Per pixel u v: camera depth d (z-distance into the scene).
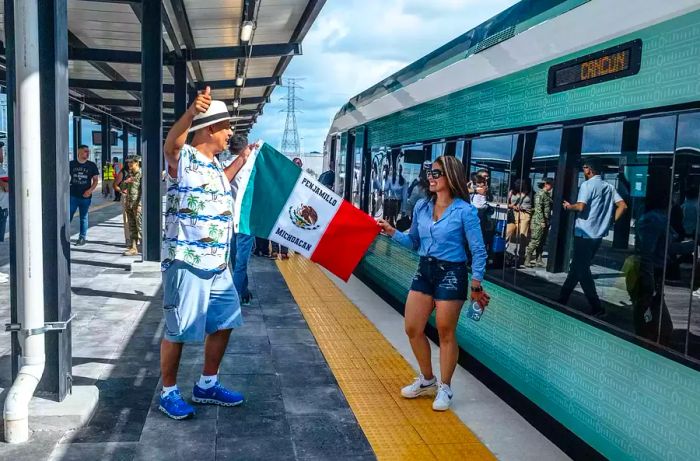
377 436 3.95
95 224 15.92
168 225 3.93
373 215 8.71
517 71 4.52
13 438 3.66
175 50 12.50
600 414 3.52
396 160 7.59
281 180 4.59
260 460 3.57
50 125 3.89
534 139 4.36
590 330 3.64
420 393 4.62
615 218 3.49
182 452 3.62
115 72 17.69
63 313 4.01
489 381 4.92
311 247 4.62
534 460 3.72
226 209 4.00
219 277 4.08
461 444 3.89
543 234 4.22
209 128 3.93
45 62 3.85
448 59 5.86
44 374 4.00
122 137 34.59
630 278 3.35
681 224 3.01
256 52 12.65
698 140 2.93
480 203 5.23
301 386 4.77
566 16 3.90
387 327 6.59
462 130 5.54
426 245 4.38
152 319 6.45
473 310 4.28
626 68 3.38
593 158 3.69
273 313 7.07
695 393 2.85
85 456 3.53
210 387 4.30
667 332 3.07
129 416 4.08
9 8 3.72
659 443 3.07
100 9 10.26
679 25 3.01
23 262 3.77
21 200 3.74
